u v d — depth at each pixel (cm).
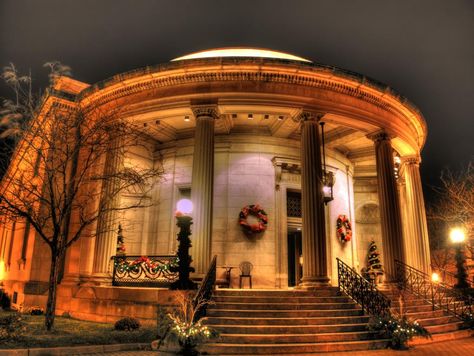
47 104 1454
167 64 1506
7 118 1302
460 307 1484
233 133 1955
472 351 994
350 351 985
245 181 1900
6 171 1594
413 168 1977
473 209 2305
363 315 1155
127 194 1934
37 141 1399
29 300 1561
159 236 1928
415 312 1303
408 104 1755
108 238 1494
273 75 1508
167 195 1961
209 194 1420
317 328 1049
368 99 1644
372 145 2083
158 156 2047
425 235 1897
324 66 1517
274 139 1972
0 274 2373
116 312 1270
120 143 1602
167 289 1199
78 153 1543
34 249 1623
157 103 1557
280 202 1906
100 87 1595
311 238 1394
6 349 820
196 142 1474
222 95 1505
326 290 1280
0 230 2664
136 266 1420
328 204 1991
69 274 1537
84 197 1516
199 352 927
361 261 2350
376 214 2431
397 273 1552
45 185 1290
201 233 1380
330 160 2066
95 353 887
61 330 1083
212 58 1475
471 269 2834
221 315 1096
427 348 1036
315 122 1525
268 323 1066
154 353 901
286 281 1819
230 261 1806
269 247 1842
